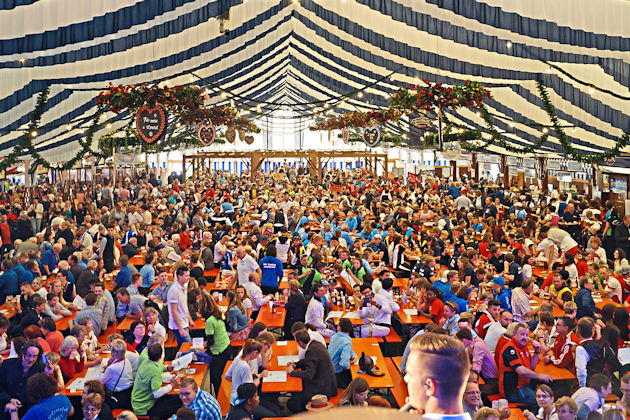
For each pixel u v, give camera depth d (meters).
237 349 9.29
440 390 1.13
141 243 16.45
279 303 10.65
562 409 5.59
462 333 7.27
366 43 17.66
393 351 10.12
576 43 11.71
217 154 37.44
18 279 11.05
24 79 14.62
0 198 21.12
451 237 16.59
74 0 11.40
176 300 9.16
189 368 7.89
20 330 8.70
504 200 23.61
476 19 12.20
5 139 15.71
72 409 6.23
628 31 10.84
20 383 6.62
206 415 6.25
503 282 10.55
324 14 18.11
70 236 15.06
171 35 14.84
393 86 21.75
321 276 11.73
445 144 25.91
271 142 57.12
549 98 15.82
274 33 20.67
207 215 20.66
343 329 7.84
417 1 12.73
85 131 19.14
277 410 7.18
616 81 13.48
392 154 47.97
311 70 27.98
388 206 22.64
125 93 14.90
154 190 26.78
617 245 15.18
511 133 20.09
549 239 13.53
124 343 7.27
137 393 7.05
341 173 44.91
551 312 8.18
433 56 16.28
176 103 15.27
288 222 20.75
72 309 10.28
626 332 8.49
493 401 6.74
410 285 11.46
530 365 7.29
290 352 8.38
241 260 11.77
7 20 11.23
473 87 15.51
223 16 14.41
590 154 16.00
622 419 5.39
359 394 6.13
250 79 25.88
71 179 25.27
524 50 14.12
